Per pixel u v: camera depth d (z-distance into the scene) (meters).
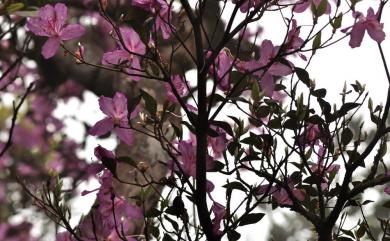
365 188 0.94
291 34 0.90
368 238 1.05
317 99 0.94
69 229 0.93
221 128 0.94
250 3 0.89
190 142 0.94
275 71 0.91
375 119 0.95
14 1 0.98
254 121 0.95
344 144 0.97
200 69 0.87
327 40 0.90
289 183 0.97
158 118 0.91
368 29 0.92
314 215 0.95
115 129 0.93
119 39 0.87
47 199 0.93
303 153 0.94
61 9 0.96
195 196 0.88
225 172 0.91
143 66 0.92
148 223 0.93
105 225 0.94
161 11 0.91
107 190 0.92
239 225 0.90
